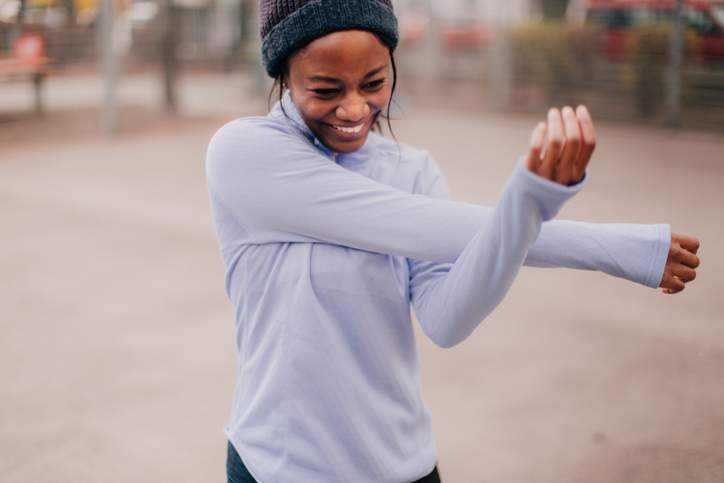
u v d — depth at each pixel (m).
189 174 8.16
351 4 1.22
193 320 4.44
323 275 1.33
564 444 3.16
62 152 9.43
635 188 7.41
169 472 3.01
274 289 1.36
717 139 10.34
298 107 1.31
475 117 12.30
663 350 3.97
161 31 12.77
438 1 13.88
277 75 1.35
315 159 1.33
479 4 13.34
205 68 17.77
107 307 4.62
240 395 1.47
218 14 17.69
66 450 3.14
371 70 1.26
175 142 10.20
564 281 5.00
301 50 1.25
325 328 1.33
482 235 1.16
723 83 10.80
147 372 3.82
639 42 11.41
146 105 13.45
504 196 1.11
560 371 3.77
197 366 3.88
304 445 1.35
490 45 13.18
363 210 1.30
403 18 14.47
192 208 6.76
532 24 12.69
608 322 4.34
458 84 13.69
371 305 1.35
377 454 1.37
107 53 10.73
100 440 3.22
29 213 6.60
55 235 6.00
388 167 1.45
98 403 3.52
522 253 1.13
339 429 1.35
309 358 1.33
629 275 1.27
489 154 9.15
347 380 1.34
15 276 5.12
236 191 1.35
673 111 11.16
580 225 1.29
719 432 3.22
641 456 3.07
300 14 1.23
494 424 3.32
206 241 5.87
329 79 1.25
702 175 8.03
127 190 7.42
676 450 3.10
